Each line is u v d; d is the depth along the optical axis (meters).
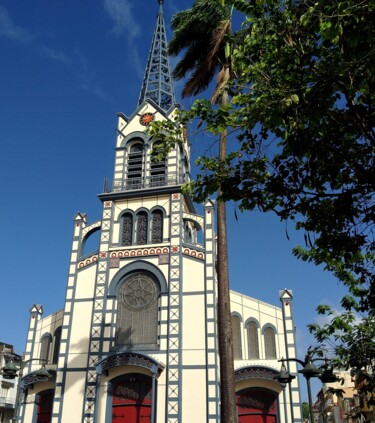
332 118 12.31
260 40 12.94
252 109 12.71
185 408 32.25
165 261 37.06
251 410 34.09
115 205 40.56
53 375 35.84
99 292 37.06
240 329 36.88
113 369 34.19
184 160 44.16
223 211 20.91
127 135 43.75
